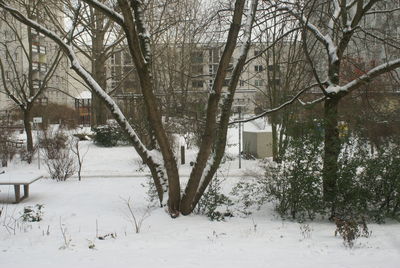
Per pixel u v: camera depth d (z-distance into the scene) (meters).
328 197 6.81
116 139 18.61
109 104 6.99
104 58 17.30
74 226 6.15
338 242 5.26
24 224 6.27
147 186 9.96
